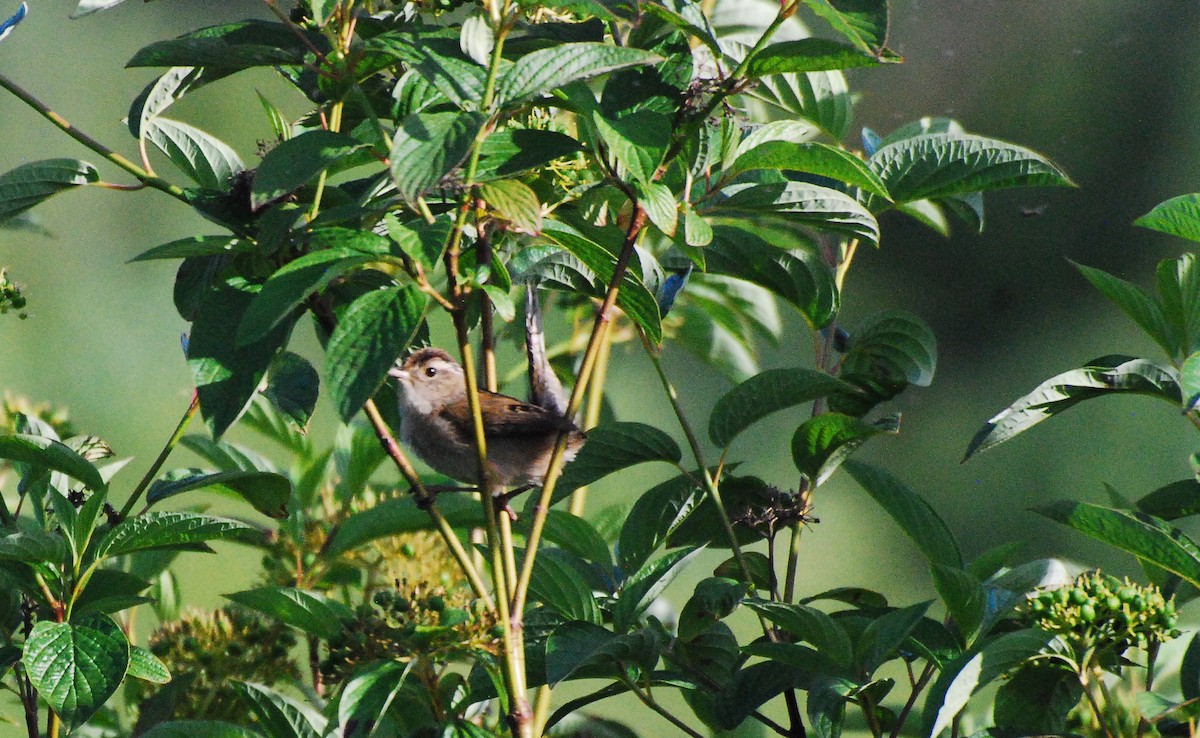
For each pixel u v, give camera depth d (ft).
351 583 28.09
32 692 22.75
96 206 62.95
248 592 21.84
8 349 56.29
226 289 19.66
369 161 20.44
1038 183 24.43
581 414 33.22
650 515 24.29
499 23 18.01
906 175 24.89
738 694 21.80
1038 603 20.95
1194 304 23.18
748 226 31.50
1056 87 58.18
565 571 21.68
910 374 25.95
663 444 23.49
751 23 31.94
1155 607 20.53
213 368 19.07
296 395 21.52
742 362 34.99
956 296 59.98
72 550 21.34
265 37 20.80
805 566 53.36
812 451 24.12
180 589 28.76
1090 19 59.26
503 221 19.52
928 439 58.23
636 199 19.74
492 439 28.48
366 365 16.19
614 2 20.20
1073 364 58.59
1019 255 60.03
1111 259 59.77
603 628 20.20
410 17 23.38
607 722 26.58
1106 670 22.95
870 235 23.50
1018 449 57.67
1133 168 59.93
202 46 19.30
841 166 20.80
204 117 59.88
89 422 53.72
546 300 33.35
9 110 65.10
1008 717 22.91
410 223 20.34
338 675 21.90
